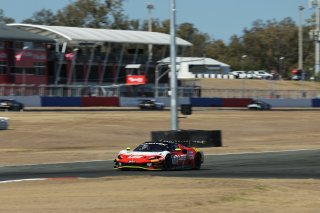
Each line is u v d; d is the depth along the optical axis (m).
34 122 162.12
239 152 107.06
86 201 42.38
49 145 122.56
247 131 165.75
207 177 62.91
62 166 78.94
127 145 126.81
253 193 47.00
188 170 73.12
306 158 93.06
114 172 69.06
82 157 94.62
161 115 198.00
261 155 99.62
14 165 80.88
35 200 43.00
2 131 140.62
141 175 64.12
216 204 41.47
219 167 78.00
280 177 64.75
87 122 167.88
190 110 112.81
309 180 60.12
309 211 40.00
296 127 180.25
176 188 50.09
